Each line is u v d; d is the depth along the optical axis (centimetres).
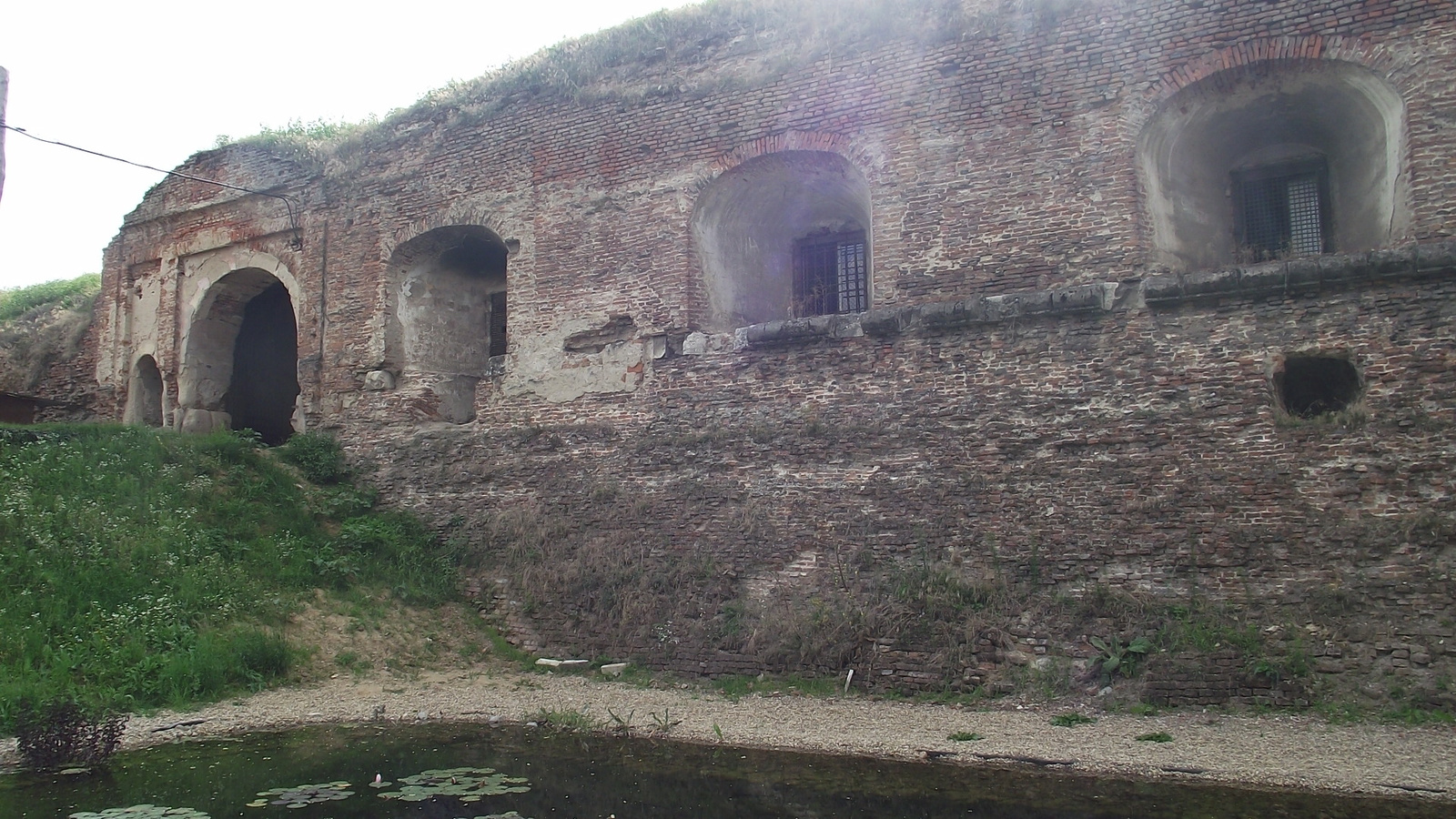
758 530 1298
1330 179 1302
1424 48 1092
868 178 1350
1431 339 1034
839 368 1305
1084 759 873
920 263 1300
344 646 1288
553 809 770
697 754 934
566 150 1591
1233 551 1068
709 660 1248
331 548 1471
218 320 2117
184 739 988
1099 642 1078
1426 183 1080
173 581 1254
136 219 2181
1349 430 1049
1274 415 1080
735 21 1496
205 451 1591
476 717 1091
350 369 1773
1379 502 1027
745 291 1560
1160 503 1105
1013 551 1157
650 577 1341
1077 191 1227
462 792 812
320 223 1862
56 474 1403
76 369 2277
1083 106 1238
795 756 923
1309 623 1021
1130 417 1138
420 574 1474
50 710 912
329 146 1878
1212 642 1038
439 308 1834
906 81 1340
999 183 1270
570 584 1388
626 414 1462
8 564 1188
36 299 2584
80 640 1117
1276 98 1216
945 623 1145
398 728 1045
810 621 1209
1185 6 1202
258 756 928
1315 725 948
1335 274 1070
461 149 1703
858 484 1255
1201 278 1123
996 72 1288
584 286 1540
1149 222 1209
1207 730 948
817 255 1631
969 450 1205
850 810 763
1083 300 1172
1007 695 1084
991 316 1218
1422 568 998
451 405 1788
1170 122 1230
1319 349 1077
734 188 1493
